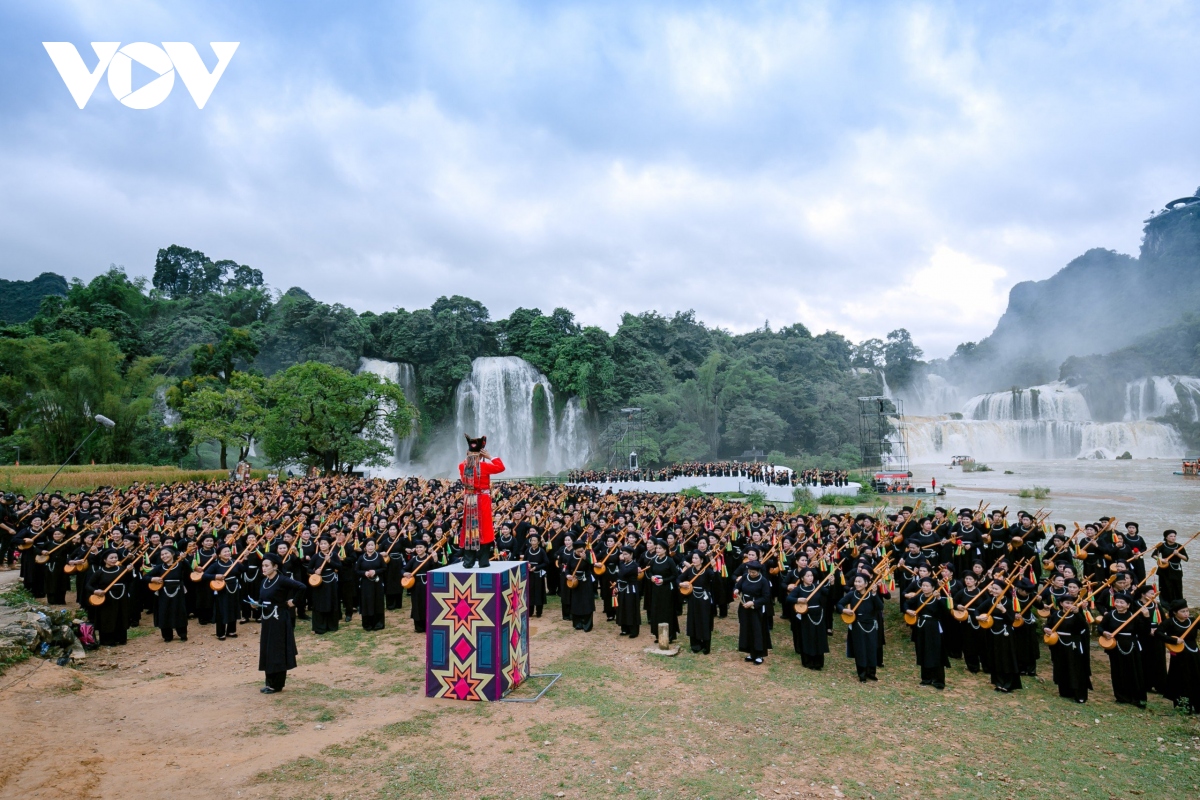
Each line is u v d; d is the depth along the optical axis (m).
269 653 12.66
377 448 55.88
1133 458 102.31
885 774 10.12
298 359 91.50
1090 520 41.91
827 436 97.19
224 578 16.33
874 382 127.88
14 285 137.62
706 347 124.25
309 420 54.00
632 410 86.88
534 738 10.91
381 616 17.80
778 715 12.30
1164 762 10.70
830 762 10.45
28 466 47.28
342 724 11.33
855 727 11.86
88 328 81.69
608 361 101.06
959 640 16.19
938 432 111.19
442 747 10.52
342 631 17.66
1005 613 14.03
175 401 63.16
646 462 86.88
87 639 15.53
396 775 9.56
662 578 16.92
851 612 14.55
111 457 57.06
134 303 95.50
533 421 96.81
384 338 98.69
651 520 24.45
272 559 12.98
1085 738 11.61
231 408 57.69
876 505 50.22
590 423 101.12
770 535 20.61
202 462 68.81
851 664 15.62
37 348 55.66
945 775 10.13
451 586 12.75
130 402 59.53
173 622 16.33
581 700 12.70
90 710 11.46
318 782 9.27
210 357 71.19
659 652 15.88
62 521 19.83
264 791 8.94
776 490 51.28
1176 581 18.89
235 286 126.56
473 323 105.56
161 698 12.29
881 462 83.38
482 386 95.75
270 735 10.74
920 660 14.41
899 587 20.52
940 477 77.88
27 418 55.94
